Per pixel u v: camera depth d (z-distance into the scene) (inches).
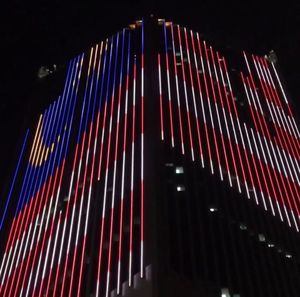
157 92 3627.0
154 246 2351.1
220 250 2588.6
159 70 3988.7
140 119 3385.8
